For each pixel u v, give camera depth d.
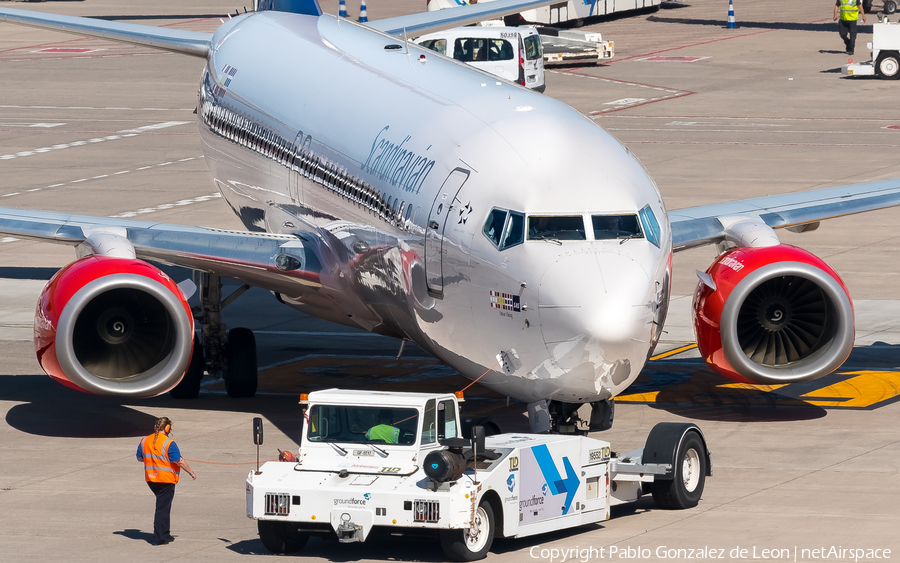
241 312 118.62
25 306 117.31
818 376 78.69
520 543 58.28
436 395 57.84
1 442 78.00
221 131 104.44
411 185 69.81
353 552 57.28
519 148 65.62
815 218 88.69
